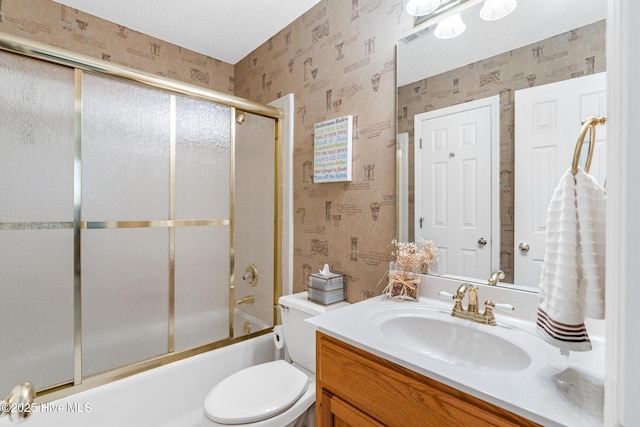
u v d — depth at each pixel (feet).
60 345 4.35
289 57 6.55
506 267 3.51
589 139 2.83
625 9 0.85
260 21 6.48
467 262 3.83
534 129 3.33
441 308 3.80
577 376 2.31
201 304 5.74
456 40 3.94
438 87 4.10
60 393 4.26
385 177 4.73
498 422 2.06
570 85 3.10
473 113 3.79
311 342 4.88
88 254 4.59
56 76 4.28
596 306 2.20
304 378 4.66
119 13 6.23
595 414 1.88
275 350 6.34
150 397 4.91
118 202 4.83
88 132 4.55
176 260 5.44
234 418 3.80
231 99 5.90
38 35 5.74
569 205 2.36
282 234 6.68
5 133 3.97
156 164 5.20
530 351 2.71
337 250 5.48
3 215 3.97
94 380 4.54
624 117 0.87
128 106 4.91
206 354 5.54
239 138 6.35
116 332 4.83
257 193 6.66
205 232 5.78
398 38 4.53
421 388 2.45
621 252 0.88
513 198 3.47
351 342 3.00
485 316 3.32
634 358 0.84
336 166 5.32
